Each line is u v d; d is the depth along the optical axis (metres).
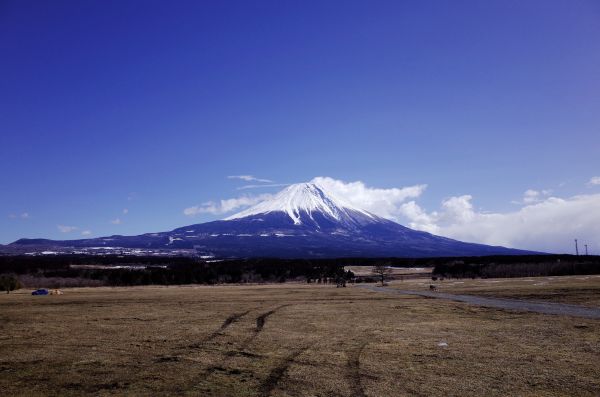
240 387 20.09
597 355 25.34
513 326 36.84
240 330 37.41
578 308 48.44
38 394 19.59
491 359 24.78
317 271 180.75
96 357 27.06
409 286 108.06
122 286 141.38
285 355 26.77
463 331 34.88
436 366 23.42
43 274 163.12
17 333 36.88
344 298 71.19
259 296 78.19
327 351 27.83
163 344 31.20
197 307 58.12
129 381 21.42
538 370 22.20
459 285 99.44
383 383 20.34
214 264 199.38
